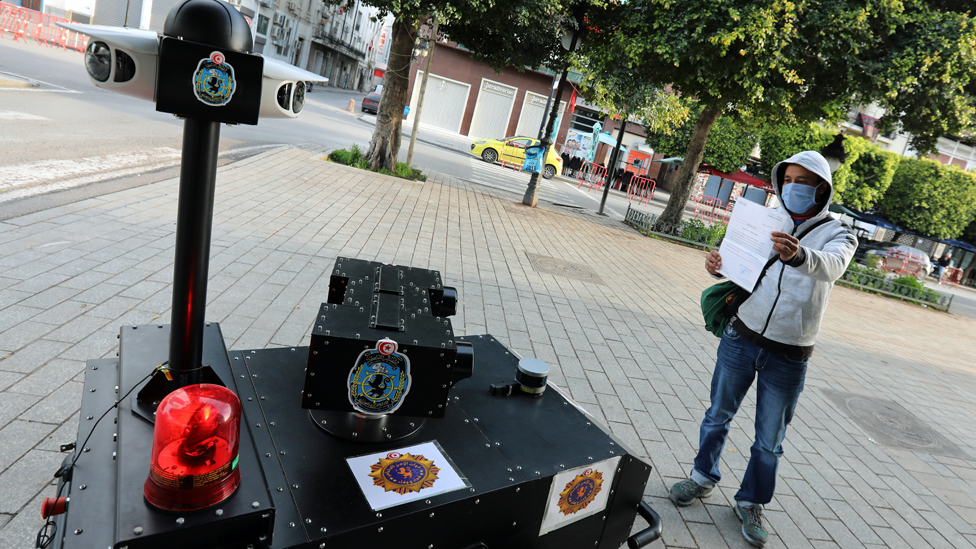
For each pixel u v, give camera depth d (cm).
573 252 1006
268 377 178
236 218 698
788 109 1259
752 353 298
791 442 462
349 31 6319
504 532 164
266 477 138
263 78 134
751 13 1019
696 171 1541
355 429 162
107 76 122
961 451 526
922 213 2792
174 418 108
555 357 512
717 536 311
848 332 968
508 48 1252
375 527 133
